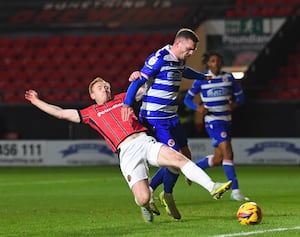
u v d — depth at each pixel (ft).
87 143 189.47
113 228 72.69
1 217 85.87
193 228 70.95
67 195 114.52
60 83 225.35
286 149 182.80
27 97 73.92
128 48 233.76
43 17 250.78
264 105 194.39
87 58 232.73
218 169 173.06
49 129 202.08
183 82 194.39
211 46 220.02
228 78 105.40
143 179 70.28
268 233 66.28
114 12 249.75
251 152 184.55
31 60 233.96
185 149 81.82
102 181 141.18
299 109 192.75
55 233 70.59
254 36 219.41
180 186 129.18
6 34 247.09
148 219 75.61
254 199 103.71
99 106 73.31
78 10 252.21
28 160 191.31
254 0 239.71
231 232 67.41
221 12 235.20
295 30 219.20
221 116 105.09
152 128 78.33
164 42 233.96
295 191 117.08
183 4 248.52
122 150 70.69
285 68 214.90
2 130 203.51
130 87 72.64
